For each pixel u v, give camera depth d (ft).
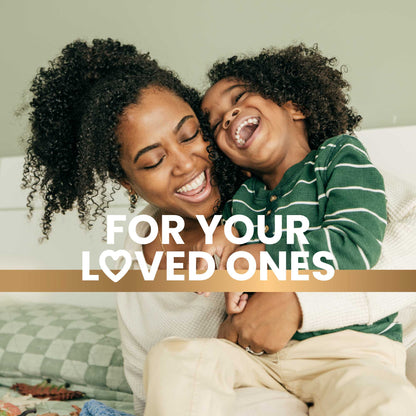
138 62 3.21
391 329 2.59
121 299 3.44
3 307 5.40
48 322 4.73
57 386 4.08
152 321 3.23
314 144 3.38
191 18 5.81
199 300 3.10
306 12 5.33
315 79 3.29
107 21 6.23
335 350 2.41
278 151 3.03
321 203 2.68
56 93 3.31
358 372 2.17
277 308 2.35
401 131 4.66
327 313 2.31
